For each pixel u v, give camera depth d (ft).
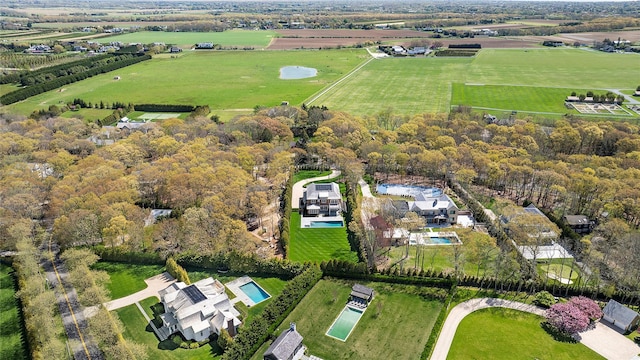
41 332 349.00
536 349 345.72
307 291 422.00
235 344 337.93
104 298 391.65
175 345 356.79
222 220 476.54
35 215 522.47
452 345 351.25
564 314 364.99
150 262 469.57
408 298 411.75
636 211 479.82
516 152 654.12
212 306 375.25
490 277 433.48
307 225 550.77
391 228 502.79
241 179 562.25
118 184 543.80
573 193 539.70
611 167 598.75
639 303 390.83
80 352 344.49
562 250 479.00
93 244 490.90
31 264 429.79
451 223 545.03
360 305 401.90
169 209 575.79
